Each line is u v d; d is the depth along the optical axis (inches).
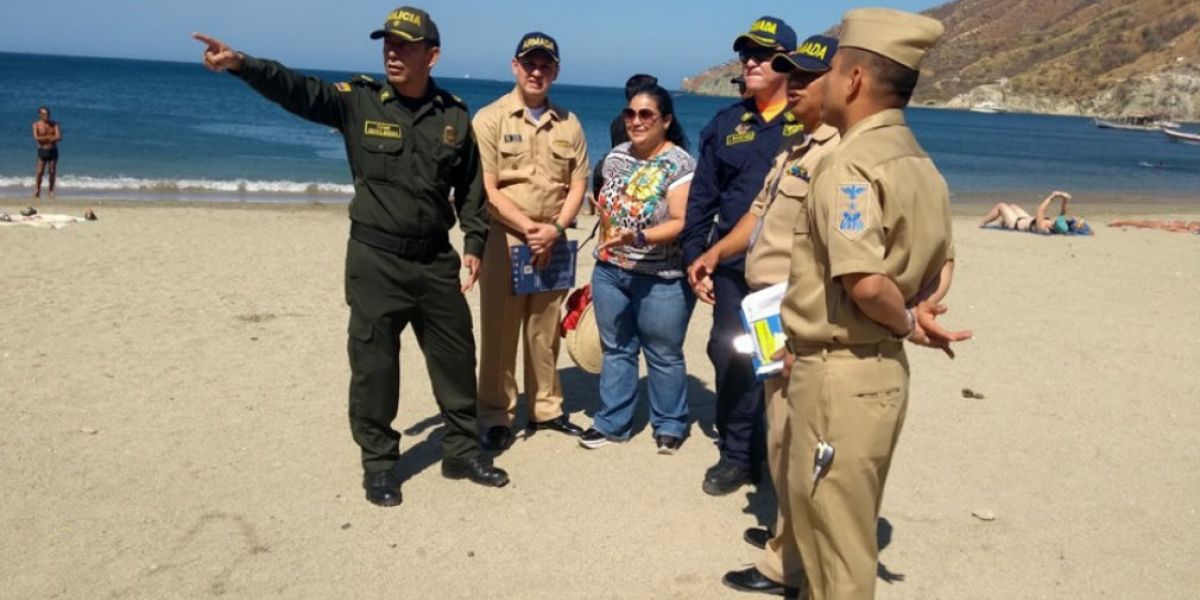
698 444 233.0
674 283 214.8
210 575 164.9
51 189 779.4
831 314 125.3
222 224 575.5
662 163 211.0
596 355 233.6
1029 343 343.6
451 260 192.4
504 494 201.0
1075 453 236.7
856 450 125.5
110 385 253.6
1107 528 196.9
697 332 345.7
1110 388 290.8
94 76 4136.3
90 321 313.9
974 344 339.9
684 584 169.0
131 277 386.9
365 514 189.5
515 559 174.9
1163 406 274.8
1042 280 480.4
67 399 241.6
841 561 128.5
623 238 211.5
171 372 266.7
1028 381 295.4
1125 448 241.0
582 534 185.2
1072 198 1237.1
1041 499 209.5
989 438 245.0
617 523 190.2
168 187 905.5
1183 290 462.0
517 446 227.1
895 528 193.3
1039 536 192.1
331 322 328.8
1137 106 7637.8
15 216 530.3
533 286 217.9
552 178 217.0
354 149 182.9
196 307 340.8
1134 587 173.9
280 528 182.4
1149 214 1019.9
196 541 175.9
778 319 153.1
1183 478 223.3
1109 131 5098.4
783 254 168.4
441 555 175.2
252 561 170.1
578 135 220.5
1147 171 1946.4
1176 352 336.5
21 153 1125.7
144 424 228.5
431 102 185.5
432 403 254.4
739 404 201.0
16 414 229.6
